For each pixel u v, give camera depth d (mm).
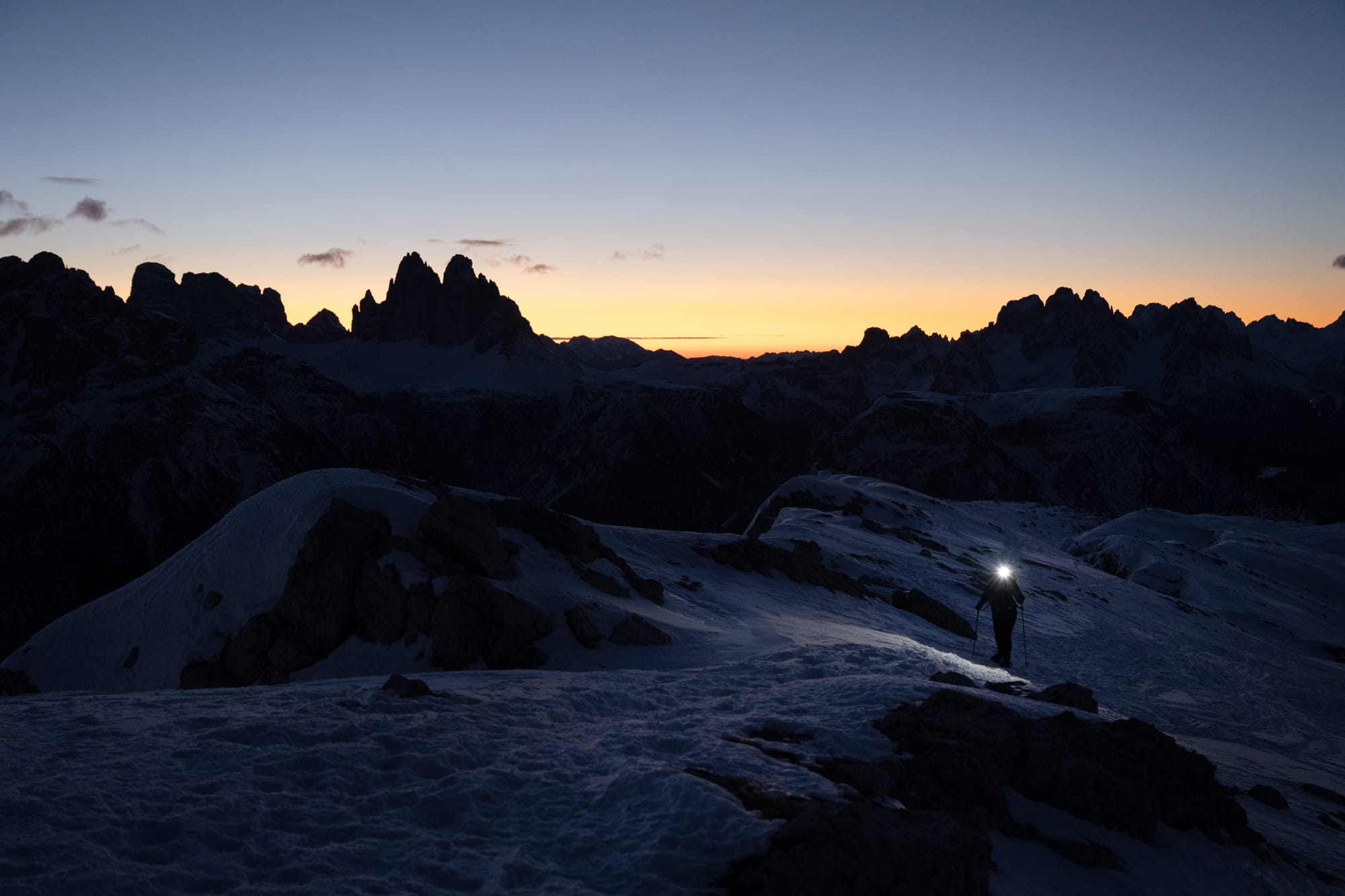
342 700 11898
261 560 27234
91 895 6324
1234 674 44188
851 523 73812
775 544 50625
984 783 10445
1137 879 9938
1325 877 12180
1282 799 16625
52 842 6957
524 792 9219
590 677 16078
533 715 12117
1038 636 44312
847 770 10133
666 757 10539
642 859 7762
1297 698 40344
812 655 18266
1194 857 11117
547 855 7902
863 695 13531
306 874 7047
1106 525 149875
